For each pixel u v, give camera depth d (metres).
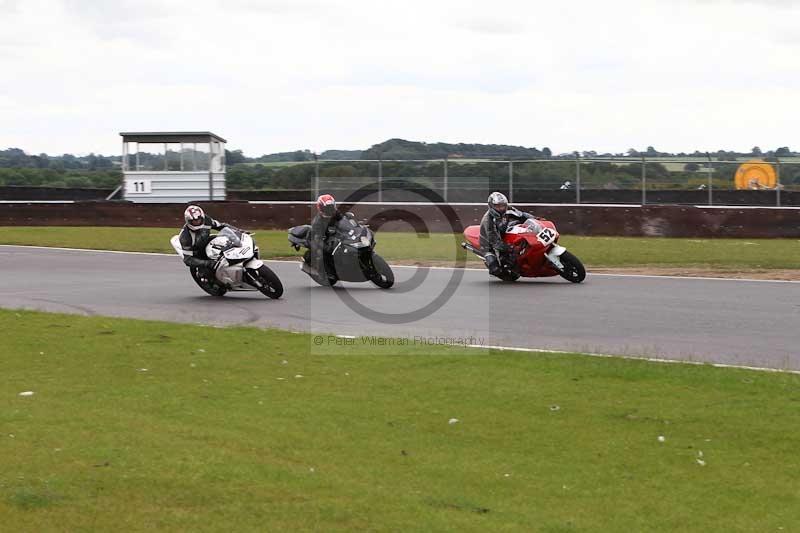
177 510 13.45
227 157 87.12
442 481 14.86
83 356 23.91
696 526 13.20
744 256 47.16
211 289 35.75
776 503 13.99
